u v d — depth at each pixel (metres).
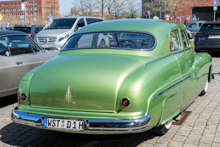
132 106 3.55
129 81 3.65
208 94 7.11
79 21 15.32
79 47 4.67
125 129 3.50
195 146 4.17
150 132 4.49
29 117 3.87
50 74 3.97
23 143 4.46
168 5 34.84
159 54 4.39
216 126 4.92
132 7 33.09
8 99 7.24
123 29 4.65
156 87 3.83
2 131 4.98
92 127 3.58
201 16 42.31
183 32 5.52
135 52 4.31
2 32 6.52
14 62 6.41
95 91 3.65
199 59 5.88
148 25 4.73
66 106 3.77
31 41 7.15
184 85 4.73
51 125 3.76
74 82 3.75
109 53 4.37
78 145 4.33
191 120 5.24
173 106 4.35
